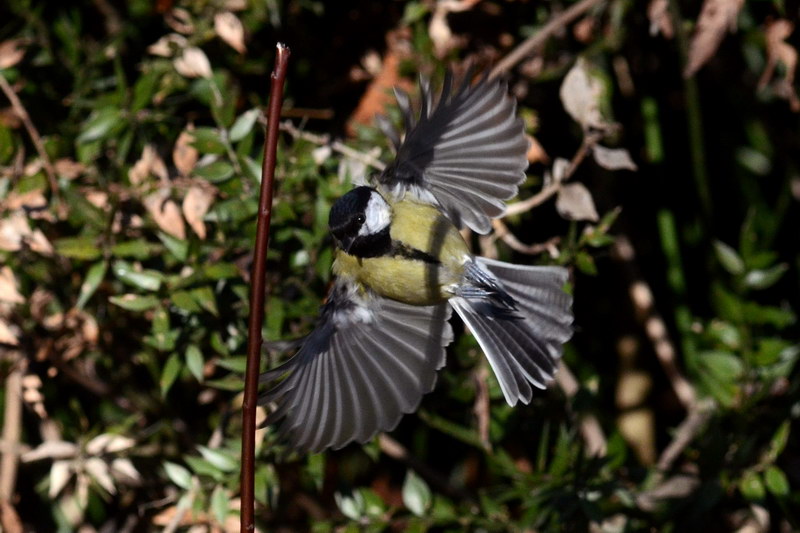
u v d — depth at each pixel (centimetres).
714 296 985
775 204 1103
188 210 745
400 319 677
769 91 1020
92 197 779
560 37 906
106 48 873
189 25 840
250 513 505
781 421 852
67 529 961
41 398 814
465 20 899
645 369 1057
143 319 841
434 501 812
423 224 655
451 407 859
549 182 793
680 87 1032
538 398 859
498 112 602
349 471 1000
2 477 922
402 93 613
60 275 827
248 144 762
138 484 892
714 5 809
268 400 616
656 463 995
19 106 770
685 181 1071
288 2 904
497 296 655
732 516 897
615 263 1053
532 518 793
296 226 781
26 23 873
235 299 790
